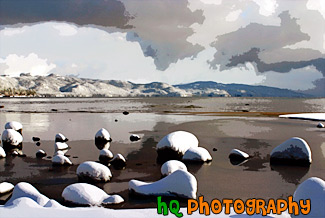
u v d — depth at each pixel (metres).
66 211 6.22
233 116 42.59
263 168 12.88
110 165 13.33
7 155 15.54
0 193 9.23
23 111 54.50
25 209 6.22
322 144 18.97
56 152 15.59
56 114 46.88
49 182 10.71
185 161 14.04
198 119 37.53
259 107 75.81
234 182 10.75
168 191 8.65
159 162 13.93
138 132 24.72
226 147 17.84
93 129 26.72
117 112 51.88
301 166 13.25
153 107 72.38
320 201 5.69
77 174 11.02
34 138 20.55
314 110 62.19
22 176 11.54
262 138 21.31
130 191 9.10
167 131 25.31
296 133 23.97
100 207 7.91
